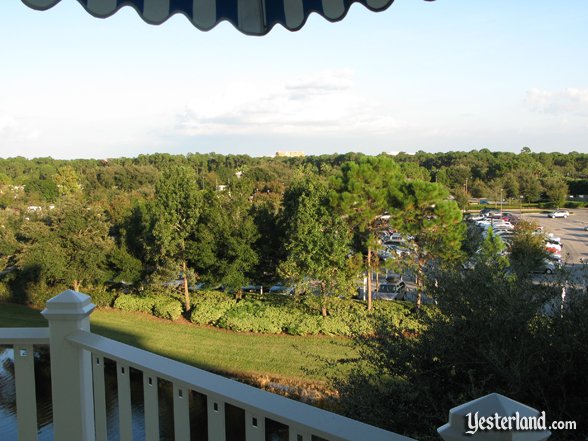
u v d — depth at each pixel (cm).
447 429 108
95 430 237
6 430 403
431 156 6256
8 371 685
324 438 134
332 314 1814
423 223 1542
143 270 2153
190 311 2075
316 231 1758
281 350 1673
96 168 5775
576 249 2917
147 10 245
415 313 539
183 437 178
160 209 1984
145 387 193
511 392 384
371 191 1688
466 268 511
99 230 2167
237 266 1958
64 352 226
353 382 511
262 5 259
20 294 2362
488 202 5478
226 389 161
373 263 1809
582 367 389
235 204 2019
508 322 422
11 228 2342
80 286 2281
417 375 464
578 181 5531
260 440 152
